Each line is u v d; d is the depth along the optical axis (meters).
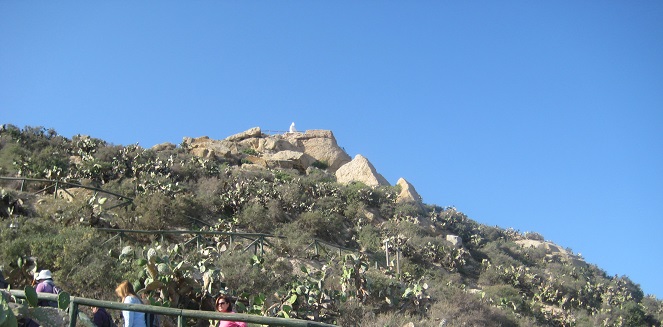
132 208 27.09
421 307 19.64
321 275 18.16
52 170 29.66
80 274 14.29
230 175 42.31
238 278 16.67
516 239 53.69
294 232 31.64
